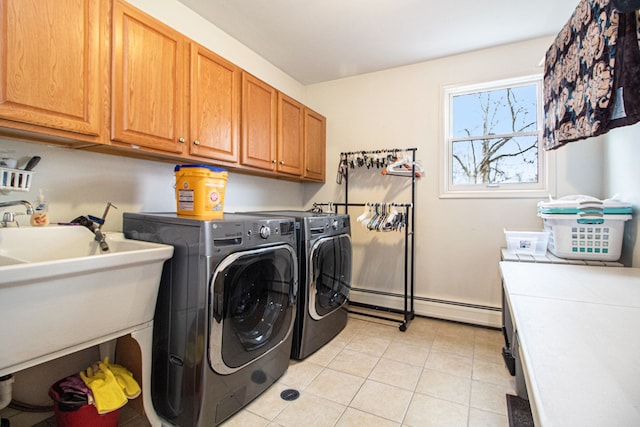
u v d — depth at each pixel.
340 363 2.18
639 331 0.81
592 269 1.64
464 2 2.18
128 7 1.61
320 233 2.33
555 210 2.01
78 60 1.41
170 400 1.55
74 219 1.71
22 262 1.17
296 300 2.09
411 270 3.05
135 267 1.35
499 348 2.42
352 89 3.49
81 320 1.20
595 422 0.46
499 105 2.93
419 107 3.14
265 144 2.62
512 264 1.78
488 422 1.58
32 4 1.26
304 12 2.33
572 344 0.73
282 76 3.34
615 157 2.18
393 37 2.66
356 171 3.48
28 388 1.58
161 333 1.60
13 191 1.50
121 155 1.94
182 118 1.89
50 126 1.32
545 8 2.24
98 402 1.38
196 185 1.71
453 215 3.01
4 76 1.19
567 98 1.64
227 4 2.24
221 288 1.50
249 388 1.72
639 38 1.11
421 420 1.61
